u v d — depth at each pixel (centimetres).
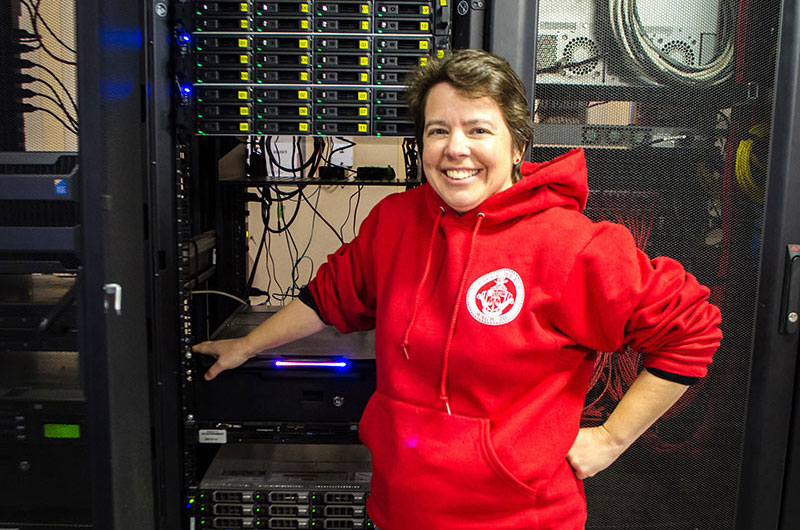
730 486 136
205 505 138
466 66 87
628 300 89
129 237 105
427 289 98
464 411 94
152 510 119
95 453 94
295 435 137
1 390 110
